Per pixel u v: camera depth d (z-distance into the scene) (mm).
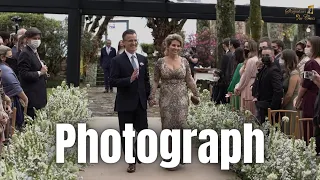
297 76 6227
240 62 8039
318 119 4488
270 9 11984
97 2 11102
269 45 6676
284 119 4777
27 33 6305
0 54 5789
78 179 4555
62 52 20109
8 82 5742
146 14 11422
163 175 5277
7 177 3186
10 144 4418
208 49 17656
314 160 3955
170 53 5605
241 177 4949
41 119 5562
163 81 5613
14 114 5230
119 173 5332
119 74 5449
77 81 10820
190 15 11625
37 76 6266
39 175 3463
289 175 3879
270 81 5984
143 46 20688
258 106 6113
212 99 9367
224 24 9859
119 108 5457
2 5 10570
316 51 5496
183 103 5586
